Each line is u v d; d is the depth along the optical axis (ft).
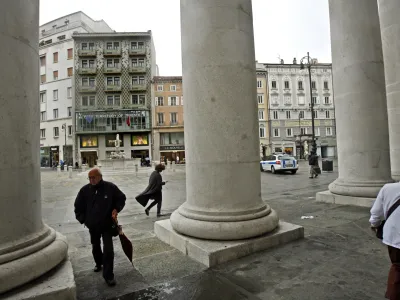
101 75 161.68
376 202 7.89
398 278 7.15
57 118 165.37
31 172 9.22
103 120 157.79
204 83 13.88
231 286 10.03
